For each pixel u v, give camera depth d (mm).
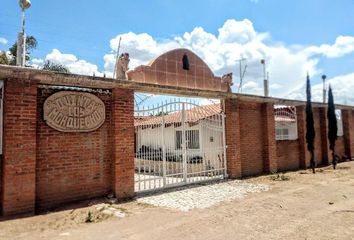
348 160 19625
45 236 5723
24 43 8125
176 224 6457
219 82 12578
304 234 5625
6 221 6516
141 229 6152
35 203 7441
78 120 8320
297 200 8461
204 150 13219
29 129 7297
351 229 5867
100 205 7812
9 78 7078
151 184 11250
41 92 7766
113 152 8922
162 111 10891
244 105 13562
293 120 17891
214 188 10547
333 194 9164
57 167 7926
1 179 7020
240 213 7230
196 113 14195
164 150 10836
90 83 8258
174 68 11148
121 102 9102
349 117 20328
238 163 12719
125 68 9469
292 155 15883
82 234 5848
